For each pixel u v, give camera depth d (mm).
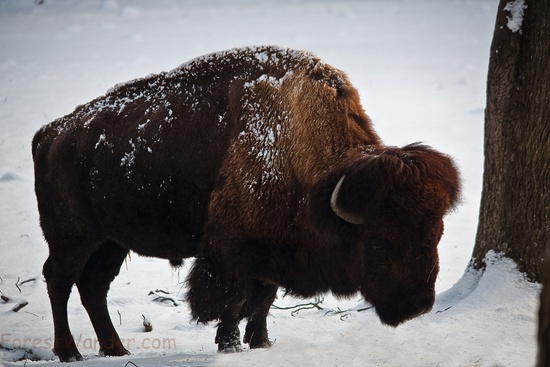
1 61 98438
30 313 25625
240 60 21188
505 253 21906
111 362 18688
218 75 21328
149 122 21812
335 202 16891
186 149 20938
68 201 23094
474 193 38281
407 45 119250
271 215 19484
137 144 21750
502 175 21844
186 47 114562
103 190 22281
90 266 23562
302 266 19625
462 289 22672
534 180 21047
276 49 20938
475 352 17703
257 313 20688
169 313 25516
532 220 21188
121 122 22453
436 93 76312
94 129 22781
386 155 17031
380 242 16906
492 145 22062
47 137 24094
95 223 22938
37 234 33219
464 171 42562
